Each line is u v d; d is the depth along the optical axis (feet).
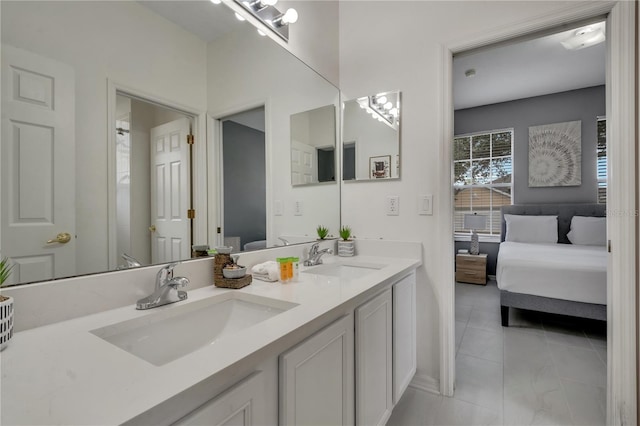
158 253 3.74
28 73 2.69
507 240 14.52
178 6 4.06
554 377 6.62
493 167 16.29
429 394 6.03
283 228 5.80
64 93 2.94
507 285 9.66
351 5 7.20
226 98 4.72
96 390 1.69
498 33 5.58
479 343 8.43
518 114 15.43
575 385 6.30
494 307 11.60
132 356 2.10
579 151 14.08
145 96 3.68
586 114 13.97
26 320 2.55
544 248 11.87
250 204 5.14
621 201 4.73
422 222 6.30
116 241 3.33
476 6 5.78
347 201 7.24
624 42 4.69
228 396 2.08
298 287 4.01
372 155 6.86
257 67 5.23
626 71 4.68
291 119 5.98
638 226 4.63
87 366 1.96
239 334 2.47
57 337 2.41
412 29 6.41
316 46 6.60
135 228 3.51
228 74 4.74
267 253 5.21
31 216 2.69
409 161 6.42
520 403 5.71
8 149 2.56
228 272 3.91
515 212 15.21
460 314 10.87
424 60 6.26
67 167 2.95
